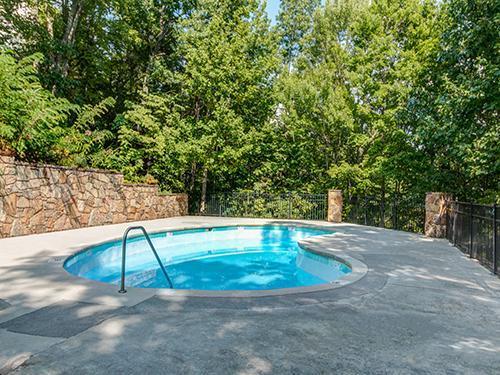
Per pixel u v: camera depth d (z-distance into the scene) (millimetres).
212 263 9789
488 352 2932
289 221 15328
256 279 8016
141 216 14742
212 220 15281
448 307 4141
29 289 4484
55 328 3227
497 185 12430
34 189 9641
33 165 9625
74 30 16438
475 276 5797
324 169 20812
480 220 6941
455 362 2734
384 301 4328
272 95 18609
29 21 15695
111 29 18672
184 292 4426
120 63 20734
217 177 19938
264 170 19594
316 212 17234
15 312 3639
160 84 20000
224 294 4391
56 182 10445
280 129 20484
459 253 7977
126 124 16984
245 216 18156
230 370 2508
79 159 11703
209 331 3238
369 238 10359
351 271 6293
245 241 13773
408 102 14453
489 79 9766
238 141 16547
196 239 12609
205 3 18109
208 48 16969
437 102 11523
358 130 18297
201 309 3842
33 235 9414
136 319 3504
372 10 17641
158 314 3660
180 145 15938
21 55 15188
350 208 17156
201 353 2775
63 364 2545
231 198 18359
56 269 5566
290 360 2691
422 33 15844
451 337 3244
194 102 19438
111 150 15367
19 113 9562
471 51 10977
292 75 20469
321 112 18609
